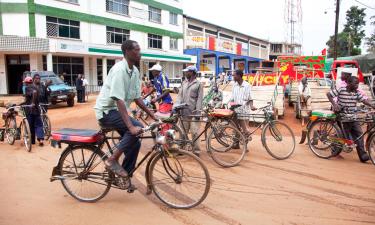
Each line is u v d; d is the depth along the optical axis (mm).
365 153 6648
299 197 4816
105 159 4465
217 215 4223
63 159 4695
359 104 8391
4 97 21672
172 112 6641
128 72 4246
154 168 4562
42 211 4344
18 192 5039
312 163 6605
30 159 7016
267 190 5094
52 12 24359
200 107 6762
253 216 4195
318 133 7039
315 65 19953
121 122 4289
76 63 26344
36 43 22297
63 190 5109
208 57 44344
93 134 4438
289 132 7059
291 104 15438
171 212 4312
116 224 3971
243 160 6812
